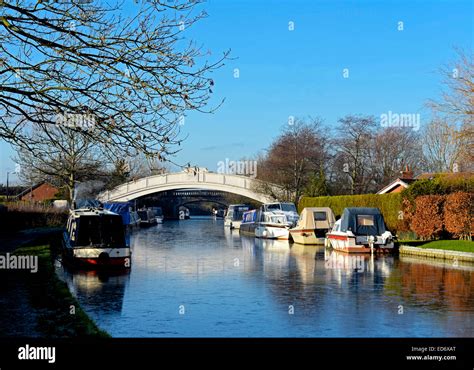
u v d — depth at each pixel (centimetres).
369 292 1791
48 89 1093
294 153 6244
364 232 3347
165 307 1553
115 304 1603
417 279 2097
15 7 1044
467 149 2923
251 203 8700
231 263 2741
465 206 3155
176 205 12169
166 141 1122
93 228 2533
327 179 6431
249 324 1338
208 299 1680
